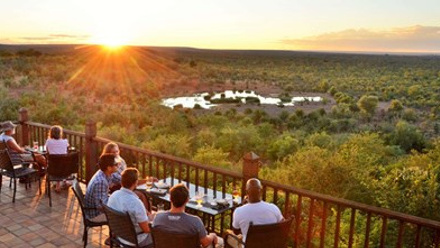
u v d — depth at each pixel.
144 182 4.99
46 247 4.52
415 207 16.66
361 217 13.95
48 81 64.06
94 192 4.27
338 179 20.66
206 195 4.62
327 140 37.06
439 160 23.58
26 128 8.23
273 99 93.88
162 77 111.81
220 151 31.44
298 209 4.12
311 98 95.81
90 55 109.81
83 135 6.71
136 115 43.91
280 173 23.58
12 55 97.56
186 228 3.18
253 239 3.15
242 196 4.50
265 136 44.28
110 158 4.32
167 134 40.22
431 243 12.52
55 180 5.77
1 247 4.48
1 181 6.32
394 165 25.88
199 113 62.81
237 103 82.94
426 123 59.09
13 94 46.97
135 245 3.46
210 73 146.50
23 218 5.30
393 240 12.77
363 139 30.39
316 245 11.72
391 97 93.06
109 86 66.38
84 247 4.34
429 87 108.69
